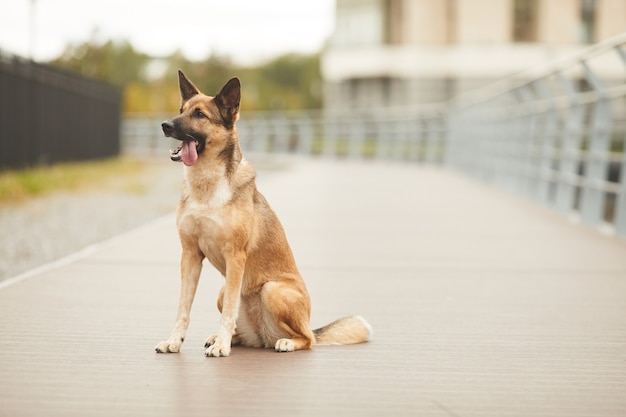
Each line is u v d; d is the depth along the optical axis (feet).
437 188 60.08
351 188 58.75
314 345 15.37
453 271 25.12
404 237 33.17
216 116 14.28
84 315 17.85
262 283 15.03
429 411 11.56
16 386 12.42
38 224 37.04
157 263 25.43
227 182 14.37
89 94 84.02
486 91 116.26
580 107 41.88
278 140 139.44
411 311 19.15
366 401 11.96
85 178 63.36
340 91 136.67
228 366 13.79
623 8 113.29
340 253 28.53
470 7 116.67
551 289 22.34
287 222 37.88
